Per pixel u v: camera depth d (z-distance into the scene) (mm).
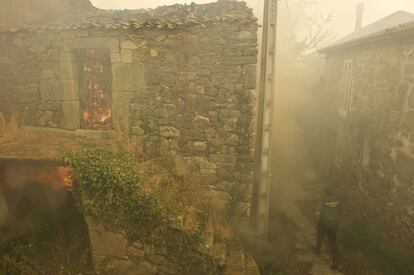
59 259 5441
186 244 4973
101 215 5051
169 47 5938
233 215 6285
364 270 5945
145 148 6266
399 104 6387
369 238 6688
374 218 7180
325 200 6223
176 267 5066
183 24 5734
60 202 6344
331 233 6074
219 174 6219
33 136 6539
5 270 5023
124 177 4965
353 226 7320
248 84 5812
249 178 6160
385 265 5883
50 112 6715
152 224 4988
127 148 6012
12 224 6129
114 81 6219
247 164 6113
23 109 6789
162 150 6277
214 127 6082
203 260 4973
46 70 6539
